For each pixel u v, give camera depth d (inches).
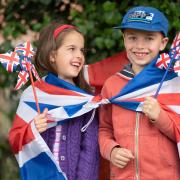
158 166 148.0
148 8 152.4
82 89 166.1
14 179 253.4
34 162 156.6
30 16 204.1
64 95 161.5
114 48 189.6
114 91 156.3
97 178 160.4
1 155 242.8
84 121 160.7
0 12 209.6
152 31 149.7
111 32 183.5
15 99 229.5
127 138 150.8
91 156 158.2
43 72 169.5
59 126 159.9
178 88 151.0
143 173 148.4
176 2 182.5
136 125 150.6
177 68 148.4
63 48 160.2
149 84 152.6
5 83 216.1
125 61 172.6
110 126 158.7
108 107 158.6
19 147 158.2
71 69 160.9
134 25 149.1
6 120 304.3
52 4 199.8
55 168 154.3
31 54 161.6
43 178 155.3
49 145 159.6
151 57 152.5
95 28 187.2
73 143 158.7
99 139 157.8
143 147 148.8
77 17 189.6
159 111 145.3
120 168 151.3
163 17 152.3
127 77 155.5
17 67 161.6
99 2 188.2
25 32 204.8
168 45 180.2
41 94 163.6
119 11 183.9
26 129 157.5
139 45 151.0
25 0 199.2
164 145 148.3
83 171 157.1
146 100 145.6
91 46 191.5
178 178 149.1
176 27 177.0
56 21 183.5
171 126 146.8
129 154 146.9
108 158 151.6
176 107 149.7
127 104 151.9
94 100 158.4
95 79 172.6
